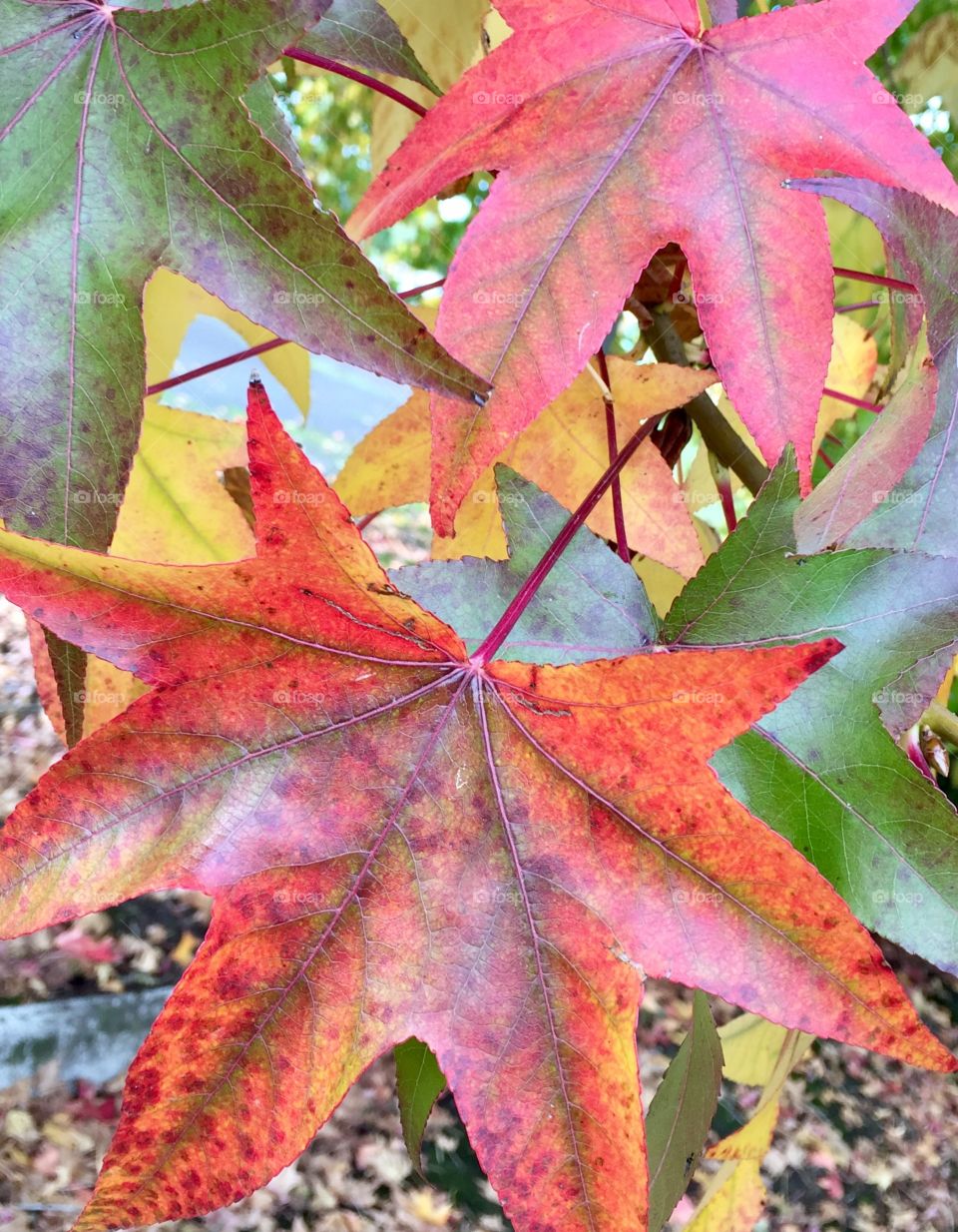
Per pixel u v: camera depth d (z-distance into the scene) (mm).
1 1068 1247
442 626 184
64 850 168
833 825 217
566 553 234
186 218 187
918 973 1774
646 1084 1391
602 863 186
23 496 185
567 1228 175
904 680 224
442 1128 1413
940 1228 1468
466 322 198
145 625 171
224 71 184
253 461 158
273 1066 174
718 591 227
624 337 430
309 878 183
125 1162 162
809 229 208
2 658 1945
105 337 190
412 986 185
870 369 369
